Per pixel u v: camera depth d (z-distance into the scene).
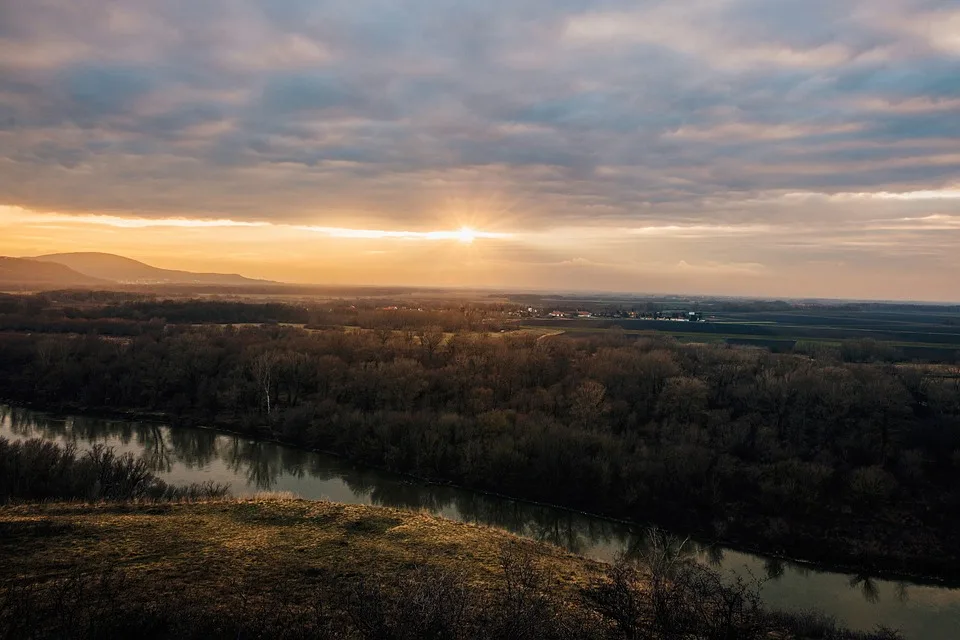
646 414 69.38
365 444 64.19
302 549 24.36
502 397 74.81
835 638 25.38
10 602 17.45
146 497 39.53
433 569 23.00
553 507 54.16
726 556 46.50
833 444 59.12
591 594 20.53
